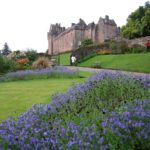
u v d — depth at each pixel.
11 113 7.01
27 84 14.78
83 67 29.45
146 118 3.78
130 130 3.48
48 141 3.16
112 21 66.94
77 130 3.33
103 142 3.11
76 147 2.91
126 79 7.38
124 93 6.37
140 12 55.22
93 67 28.17
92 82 7.44
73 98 5.78
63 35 74.31
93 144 2.97
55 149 3.05
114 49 36.41
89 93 6.38
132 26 51.69
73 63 35.41
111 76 8.01
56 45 82.12
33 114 4.50
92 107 5.36
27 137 3.24
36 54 31.83
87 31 66.56
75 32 66.44
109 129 3.36
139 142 3.40
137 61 25.50
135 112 3.86
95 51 37.94
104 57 32.44
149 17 47.41
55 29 87.12
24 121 3.97
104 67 26.72
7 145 3.09
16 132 3.49
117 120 3.58
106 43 38.25
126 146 3.25
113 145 3.06
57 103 5.39
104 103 5.63
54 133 3.40
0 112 7.18
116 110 4.54
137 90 6.42
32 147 3.08
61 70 19.36
